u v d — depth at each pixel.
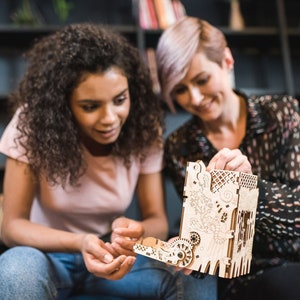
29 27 2.15
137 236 1.12
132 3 2.43
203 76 1.25
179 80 1.26
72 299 1.24
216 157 0.97
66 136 1.20
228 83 1.33
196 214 0.92
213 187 0.91
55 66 1.18
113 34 1.29
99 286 1.27
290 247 1.25
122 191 1.33
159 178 1.39
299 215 1.09
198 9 2.52
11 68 2.35
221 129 1.37
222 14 2.52
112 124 1.17
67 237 1.13
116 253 1.06
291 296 1.15
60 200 1.28
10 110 1.46
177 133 1.40
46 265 1.10
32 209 1.35
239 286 1.28
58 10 2.41
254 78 2.48
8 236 1.20
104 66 1.15
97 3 2.46
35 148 1.20
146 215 1.36
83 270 1.27
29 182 1.25
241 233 0.92
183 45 1.24
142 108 1.32
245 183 0.91
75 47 1.17
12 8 2.39
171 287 1.19
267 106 1.33
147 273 1.23
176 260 0.92
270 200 1.09
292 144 1.26
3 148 1.24
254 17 2.52
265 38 2.37
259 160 1.29
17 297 1.00
